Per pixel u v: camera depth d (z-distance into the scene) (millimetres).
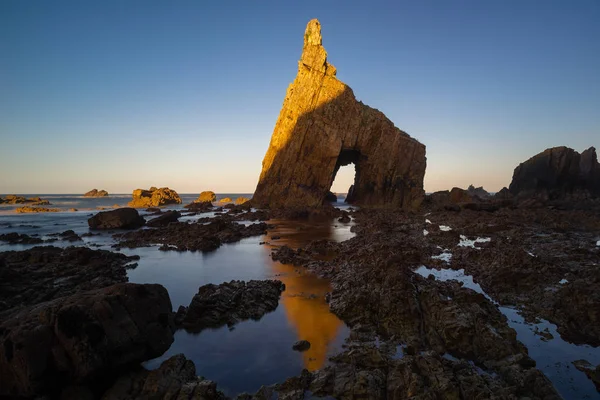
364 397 6918
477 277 15672
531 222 35594
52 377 6578
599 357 8859
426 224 34406
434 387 6969
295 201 56125
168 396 6758
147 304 8391
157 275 16844
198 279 16141
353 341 9711
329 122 57812
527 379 7281
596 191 60719
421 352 8969
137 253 22453
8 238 27516
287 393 7176
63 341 6758
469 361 8625
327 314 11828
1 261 16281
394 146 59312
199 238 25969
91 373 6789
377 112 61719
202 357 8984
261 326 10875
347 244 24000
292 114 58406
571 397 7219
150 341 8070
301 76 59250
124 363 7492
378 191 59531
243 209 55844
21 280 14367
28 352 6395
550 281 14484
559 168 60250
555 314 11242
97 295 7879
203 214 52188
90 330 7031
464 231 29719
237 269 18000
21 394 6379
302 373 7812
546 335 10055
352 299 11898
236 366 8539
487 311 11125
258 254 21938
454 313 9930
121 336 7457
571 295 11461
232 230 30375
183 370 7699
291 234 30438
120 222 35500
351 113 59250
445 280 15344
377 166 60219
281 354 9086
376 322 10844
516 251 18719
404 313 10742
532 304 12320
